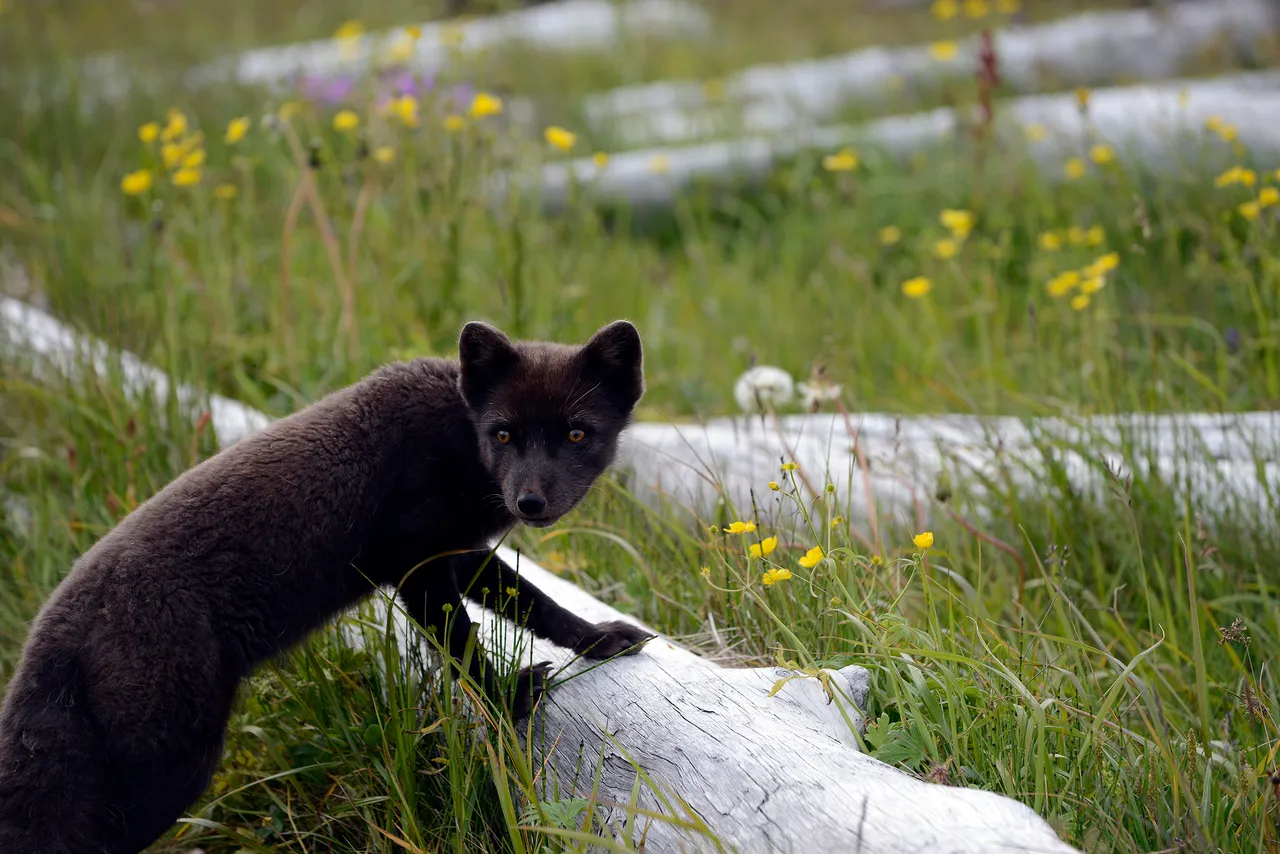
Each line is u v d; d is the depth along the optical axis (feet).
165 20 48.49
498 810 11.25
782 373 18.89
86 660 10.27
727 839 9.18
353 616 13.64
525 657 12.50
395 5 47.65
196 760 10.77
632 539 15.37
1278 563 14.80
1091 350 19.54
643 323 25.86
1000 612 14.39
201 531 10.90
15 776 9.95
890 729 10.46
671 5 53.62
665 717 10.57
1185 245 24.53
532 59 43.32
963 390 18.83
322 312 22.80
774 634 12.71
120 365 18.33
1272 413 16.48
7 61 38.83
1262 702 11.47
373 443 12.08
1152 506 15.35
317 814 11.95
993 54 26.02
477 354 12.39
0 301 22.66
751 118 37.40
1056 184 27.73
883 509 16.53
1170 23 34.37
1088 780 10.49
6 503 17.07
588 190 29.60
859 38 47.60
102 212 27.84
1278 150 25.00
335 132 28.43
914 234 29.01
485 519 12.82
